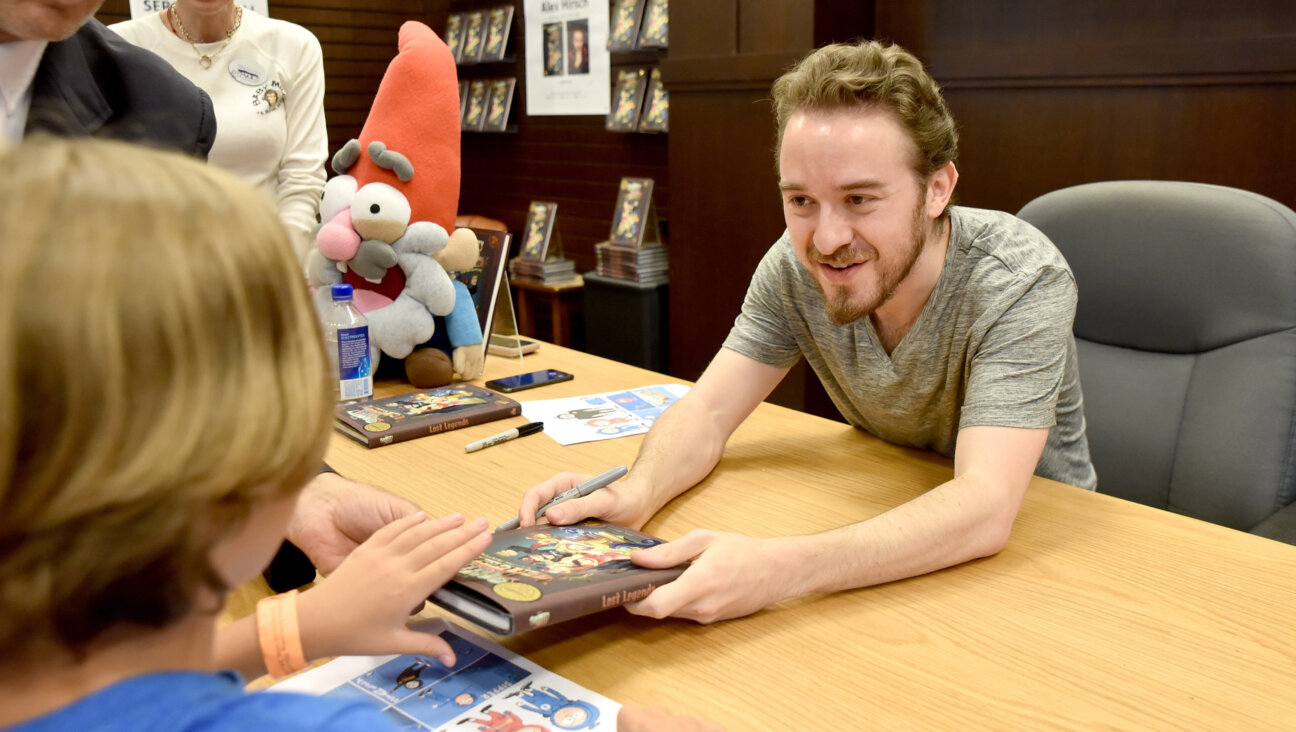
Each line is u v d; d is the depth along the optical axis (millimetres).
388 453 1428
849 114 1141
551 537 1035
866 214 1160
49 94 1138
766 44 3129
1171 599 989
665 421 1369
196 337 362
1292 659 877
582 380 1845
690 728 725
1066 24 2711
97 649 384
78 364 335
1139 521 1187
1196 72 2441
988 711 804
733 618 963
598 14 4008
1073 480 1468
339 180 1714
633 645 916
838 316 1247
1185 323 1528
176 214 375
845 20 3062
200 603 406
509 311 1988
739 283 3408
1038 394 1199
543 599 828
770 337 1495
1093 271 1626
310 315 424
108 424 342
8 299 332
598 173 4324
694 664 881
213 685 403
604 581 888
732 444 1504
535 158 4633
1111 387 1597
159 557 368
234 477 376
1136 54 2535
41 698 381
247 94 2238
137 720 365
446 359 1780
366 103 4754
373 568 802
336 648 776
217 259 375
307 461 419
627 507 1156
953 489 1107
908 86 1150
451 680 841
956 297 1293
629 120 3887
